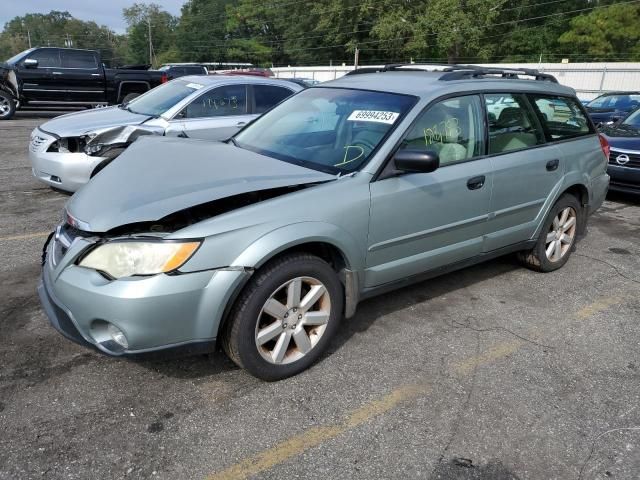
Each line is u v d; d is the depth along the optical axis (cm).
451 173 379
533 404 306
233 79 773
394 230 350
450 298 440
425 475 252
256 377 310
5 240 532
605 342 380
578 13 5128
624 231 654
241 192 294
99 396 298
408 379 325
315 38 6306
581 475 255
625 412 302
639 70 3319
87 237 286
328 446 267
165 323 271
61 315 289
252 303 292
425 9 4544
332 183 325
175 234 273
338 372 329
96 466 249
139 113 740
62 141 646
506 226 435
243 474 248
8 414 280
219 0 8100
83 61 1581
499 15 4594
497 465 259
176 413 286
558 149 468
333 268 337
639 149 741
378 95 392
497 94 423
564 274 503
